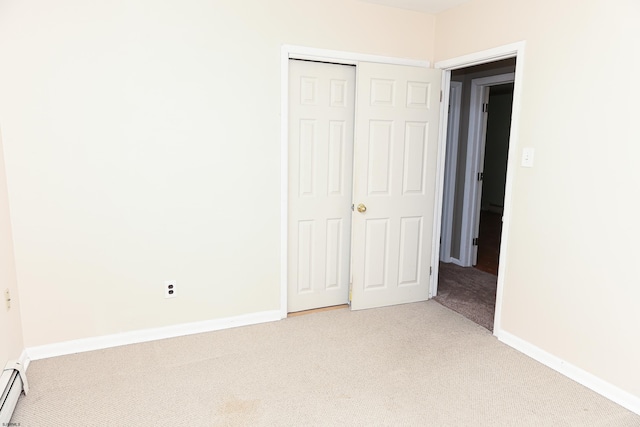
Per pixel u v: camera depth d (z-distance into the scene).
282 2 2.88
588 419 2.08
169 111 2.68
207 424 1.99
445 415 2.08
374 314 3.34
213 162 2.84
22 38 2.30
